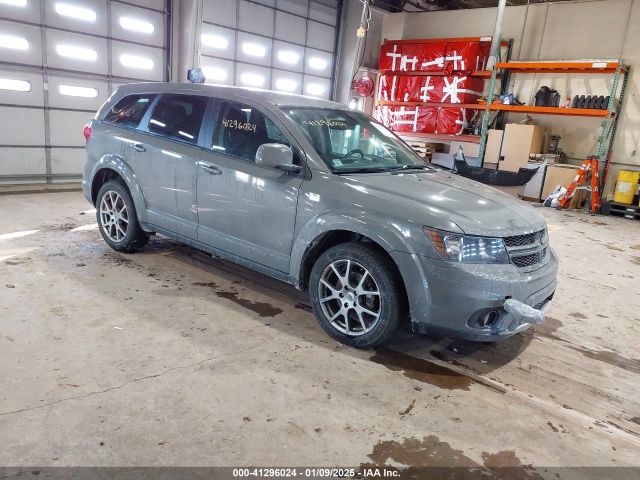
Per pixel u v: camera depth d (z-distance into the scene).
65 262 4.17
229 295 3.73
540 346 3.39
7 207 6.17
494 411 2.52
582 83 10.91
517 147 10.85
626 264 5.86
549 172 10.49
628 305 4.38
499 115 12.02
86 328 3.01
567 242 6.88
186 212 3.83
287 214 3.20
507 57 11.82
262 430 2.19
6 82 7.69
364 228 2.85
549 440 2.32
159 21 9.35
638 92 10.20
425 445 2.20
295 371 2.72
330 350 3.00
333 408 2.41
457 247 2.66
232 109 3.65
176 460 1.96
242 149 3.51
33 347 2.73
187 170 3.75
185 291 3.74
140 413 2.23
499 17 10.82
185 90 4.01
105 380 2.47
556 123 11.17
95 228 5.37
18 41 7.68
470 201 3.05
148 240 4.57
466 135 12.05
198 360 2.74
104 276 3.91
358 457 2.08
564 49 11.11
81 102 8.61
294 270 3.22
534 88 11.55
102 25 8.57
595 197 9.67
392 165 3.62
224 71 10.60
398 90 12.95
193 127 3.82
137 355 2.74
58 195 7.30
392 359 2.97
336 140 3.51
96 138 4.52
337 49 13.00
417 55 12.54
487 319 2.74
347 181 3.06
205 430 2.16
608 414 2.62
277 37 11.45
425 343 3.24
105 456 1.95
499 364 3.07
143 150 4.07
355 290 2.98
